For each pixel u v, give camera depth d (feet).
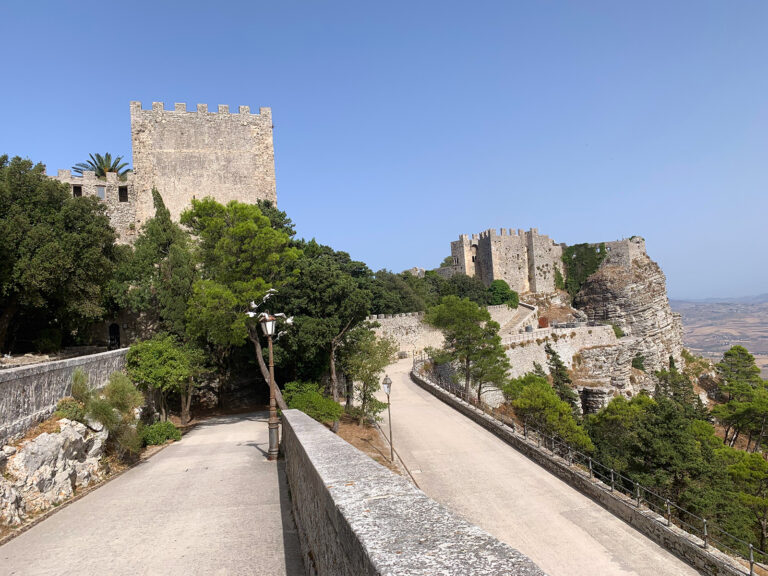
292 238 141.69
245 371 128.36
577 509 63.41
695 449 94.99
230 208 92.68
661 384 217.77
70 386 56.75
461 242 329.11
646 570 49.44
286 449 45.62
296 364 108.78
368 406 98.12
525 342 202.08
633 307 297.53
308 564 21.70
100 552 29.07
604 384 208.44
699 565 49.90
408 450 86.07
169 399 113.70
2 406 43.45
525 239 330.13
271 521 33.09
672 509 86.38
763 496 98.63
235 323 84.33
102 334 119.03
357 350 105.60
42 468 42.29
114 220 139.03
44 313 92.99
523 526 58.54
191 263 108.27
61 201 90.74
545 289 326.03
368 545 9.48
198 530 32.09
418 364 162.50
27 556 29.09
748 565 48.88
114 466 55.98
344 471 17.35
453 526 10.44
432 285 298.56
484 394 168.04
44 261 79.20
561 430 108.27
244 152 150.41
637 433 100.17
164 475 51.60
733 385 215.10
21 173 86.79
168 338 93.91
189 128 146.51
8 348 90.33
